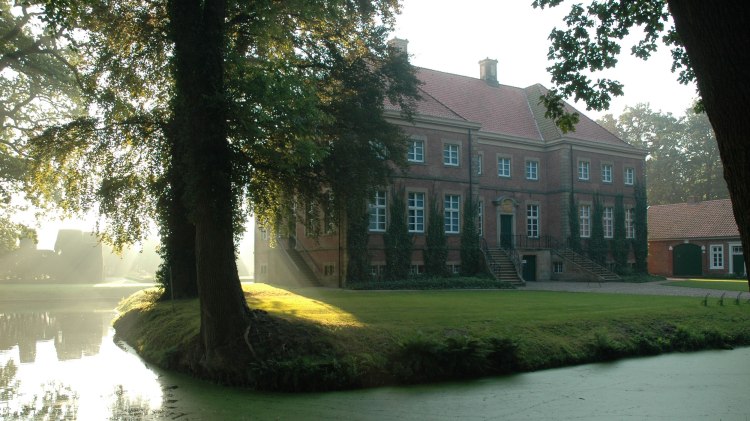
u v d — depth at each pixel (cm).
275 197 1817
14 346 1817
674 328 1717
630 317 1739
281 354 1222
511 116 4344
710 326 1769
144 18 1639
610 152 4462
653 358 1513
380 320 1505
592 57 1278
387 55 2364
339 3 1759
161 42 1619
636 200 4612
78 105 3030
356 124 2247
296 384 1134
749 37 488
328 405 1034
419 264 3450
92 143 1947
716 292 2833
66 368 1438
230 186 1305
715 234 5038
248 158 1405
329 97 2212
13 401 1108
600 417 971
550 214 4250
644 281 4034
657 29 1221
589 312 1789
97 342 1911
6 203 3183
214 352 1251
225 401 1072
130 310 2277
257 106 1309
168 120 1831
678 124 6856
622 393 1136
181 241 2250
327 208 2194
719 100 502
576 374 1301
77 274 5319
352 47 2230
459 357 1252
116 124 1883
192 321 1584
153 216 2145
